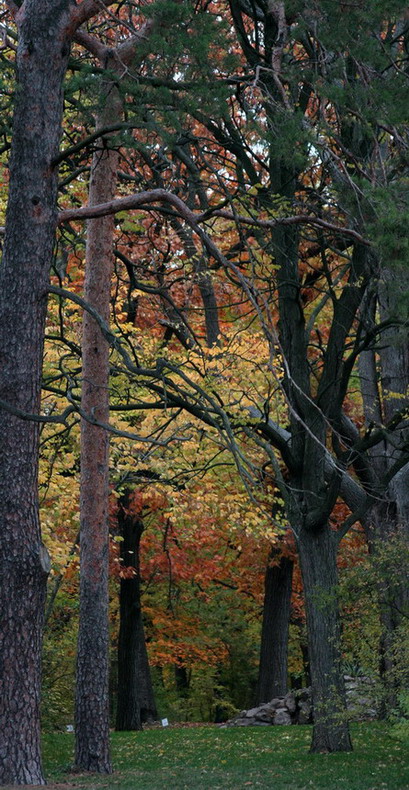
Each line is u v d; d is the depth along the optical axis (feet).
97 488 48.42
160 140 38.86
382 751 50.96
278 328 57.72
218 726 79.10
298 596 101.96
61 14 34.30
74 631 87.56
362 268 48.55
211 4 53.06
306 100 46.91
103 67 38.60
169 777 44.52
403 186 36.37
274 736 64.44
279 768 46.57
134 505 77.20
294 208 46.16
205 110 33.53
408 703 47.67
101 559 48.62
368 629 49.16
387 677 49.01
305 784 40.40
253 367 56.44
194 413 47.26
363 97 36.40
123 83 33.40
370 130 37.11
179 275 64.95
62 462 59.26
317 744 52.03
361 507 53.06
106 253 48.62
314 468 52.90
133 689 80.79
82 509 48.73
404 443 50.72
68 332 57.82
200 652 105.91
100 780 42.04
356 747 53.01
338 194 38.29
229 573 97.14
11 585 31.89
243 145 47.88
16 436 32.63
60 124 34.55
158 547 88.17
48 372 57.36
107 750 47.39
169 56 33.24
